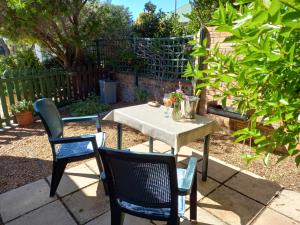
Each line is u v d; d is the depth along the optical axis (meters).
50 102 3.12
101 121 5.85
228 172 3.38
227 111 4.42
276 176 3.26
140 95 6.92
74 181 3.16
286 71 1.01
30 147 4.31
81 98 7.62
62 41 7.22
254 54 0.97
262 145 1.28
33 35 6.65
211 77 1.38
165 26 8.77
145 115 3.14
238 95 1.43
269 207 2.66
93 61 8.34
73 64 7.83
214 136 4.72
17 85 5.74
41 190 2.98
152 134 2.75
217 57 1.39
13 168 3.54
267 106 1.17
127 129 5.17
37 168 3.54
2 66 8.27
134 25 9.36
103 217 2.52
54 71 6.71
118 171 1.75
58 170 2.79
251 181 3.15
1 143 4.51
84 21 7.43
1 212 2.60
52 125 2.91
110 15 8.58
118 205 1.92
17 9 5.50
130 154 1.57
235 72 1.23
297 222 2.43
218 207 2.67
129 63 7.20
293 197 2.82
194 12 6.54
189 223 2.44
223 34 4.25
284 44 0.93
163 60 6.28
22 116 5.37
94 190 2.97
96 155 2.85
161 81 6.43
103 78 8.14
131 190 1.81
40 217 2.52
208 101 4.88
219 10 1.07
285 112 1.08
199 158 3.82
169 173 1.61
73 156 2.81
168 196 1.73
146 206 1.83
